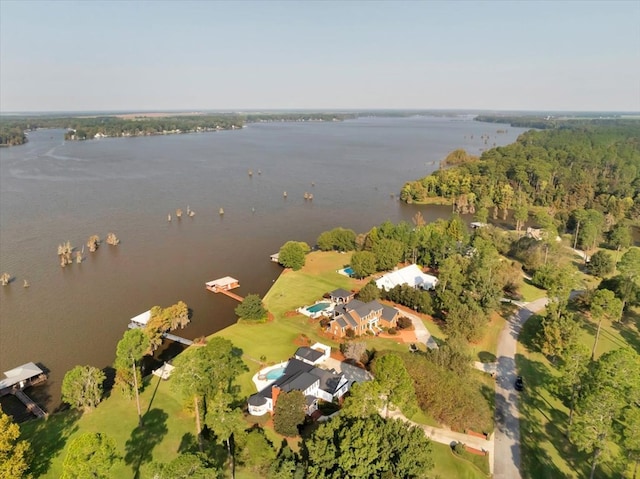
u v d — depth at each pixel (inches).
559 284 4544.8
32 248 6560.0
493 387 3528.5
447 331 4271.7
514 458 2787.9
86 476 2058.3
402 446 2372.0
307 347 3880.4
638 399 2709.2
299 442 2812.5
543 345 3959.2
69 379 3115.2
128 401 3245.6
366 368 3720.5
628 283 4820.4
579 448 2620.6
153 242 6988.2
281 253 5959.6
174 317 4402.1
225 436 2586.1
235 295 5206.7
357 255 5610.2
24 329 4414.4
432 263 6067.9
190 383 2908.5
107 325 4505.4
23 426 2979.8
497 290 4744.1
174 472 2073.1
